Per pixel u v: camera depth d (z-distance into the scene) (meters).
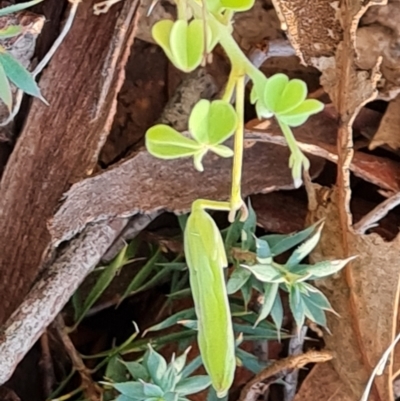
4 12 0.07
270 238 0.08
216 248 0.07
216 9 0.07
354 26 0.08
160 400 0.08
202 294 0.07
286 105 0.07
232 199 0.07
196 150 0.07
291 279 0.08
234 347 0.08
